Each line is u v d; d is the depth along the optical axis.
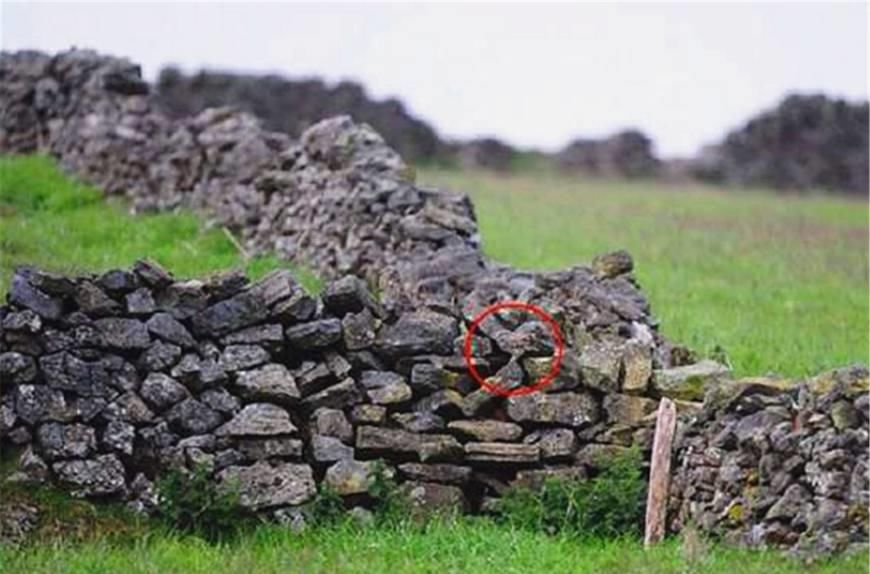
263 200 37.44
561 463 24.67
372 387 24.77
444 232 31.62
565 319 25.67
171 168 41.19
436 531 23.38
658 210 55.66
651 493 23.22
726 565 20.88
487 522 23.86
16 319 23.89
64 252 35.88
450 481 24.59
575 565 21.86
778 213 56.72
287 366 24.70
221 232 38.06
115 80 44.75
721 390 22.97
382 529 23.73
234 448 24.16
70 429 23.80
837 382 21.38
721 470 22.45
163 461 24.00
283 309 24.55
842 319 36.34
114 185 42.94
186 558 22.03
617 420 24.64
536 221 49.59
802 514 21.25
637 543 23.03
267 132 41.50
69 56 46.72
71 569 21.34
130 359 24.27
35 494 23.36
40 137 47.31
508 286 27.45
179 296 24.39
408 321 24.97
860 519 20.67
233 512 23.62
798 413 21.91
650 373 24.72
